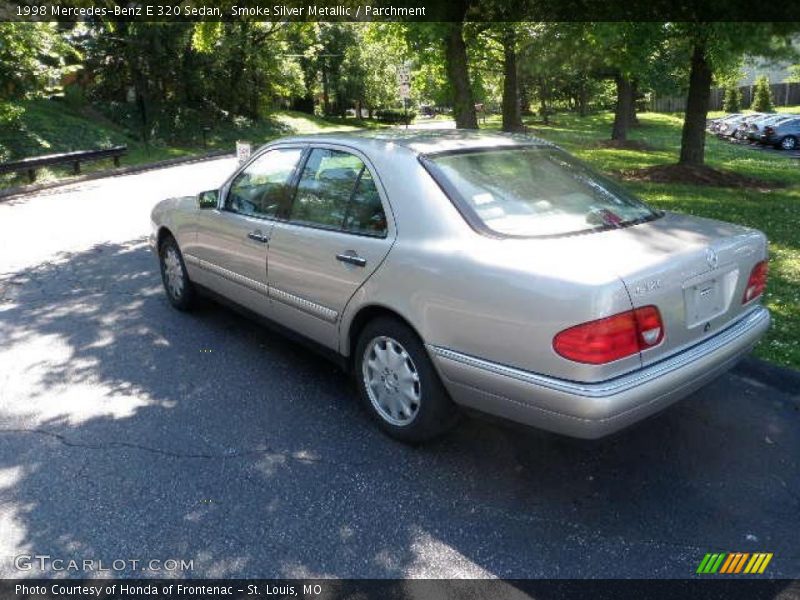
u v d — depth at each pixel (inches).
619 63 495.5
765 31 402.9
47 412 158.7
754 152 1019.9
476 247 121.4
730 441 140.9
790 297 216.8
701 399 158.7
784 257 268.1
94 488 127.4
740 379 167.3
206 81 1282.0
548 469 132.6
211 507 121.3
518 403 115.1
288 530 115.1
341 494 125.0
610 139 1083.9
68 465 135.4
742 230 136.2
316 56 1834.4
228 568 106.3
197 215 201.6
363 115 2336.4
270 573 105.2
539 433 116.9
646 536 112.4
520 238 122.8
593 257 114.1
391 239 134.5
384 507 121.0
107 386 172.9
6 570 105.8
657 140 1167.0
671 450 138.0
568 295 106.8
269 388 170.2
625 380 108.7
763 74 1941.4
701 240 126.3
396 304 131.8
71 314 231.8
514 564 106.3
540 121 1780.3
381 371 142.6
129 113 1183.6
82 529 115.6
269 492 125.8
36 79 732.7
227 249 187.5
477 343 118.6
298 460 136.8
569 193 141.9
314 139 165.9
